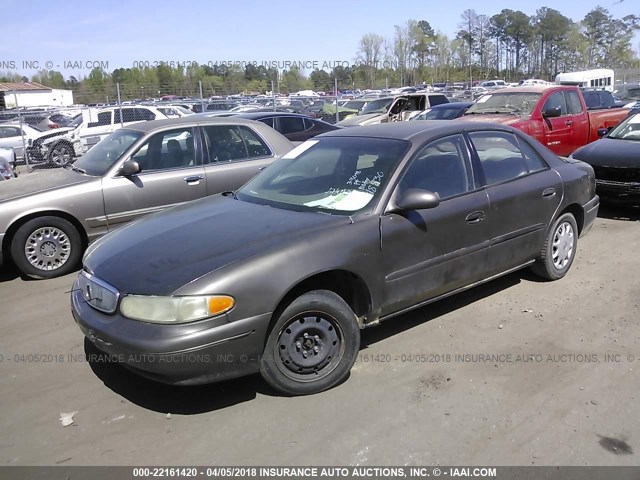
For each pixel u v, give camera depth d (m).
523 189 4.71
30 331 4.68
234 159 7.07
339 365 3.58
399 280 3.89
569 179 5.19
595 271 5.65
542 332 4.31
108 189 6.22
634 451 2.95
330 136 4.80
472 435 3.11
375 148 4.29
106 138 7.22
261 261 3.28
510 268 4.81
